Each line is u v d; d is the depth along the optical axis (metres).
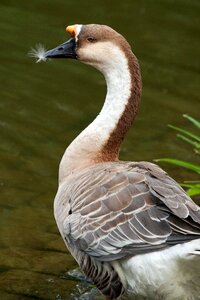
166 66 19.03
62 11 21.17
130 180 9.45
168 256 8.71
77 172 10.50
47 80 17.83
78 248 9.73
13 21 20.33
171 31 20.77
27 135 15.61
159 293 9.05
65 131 15.84
